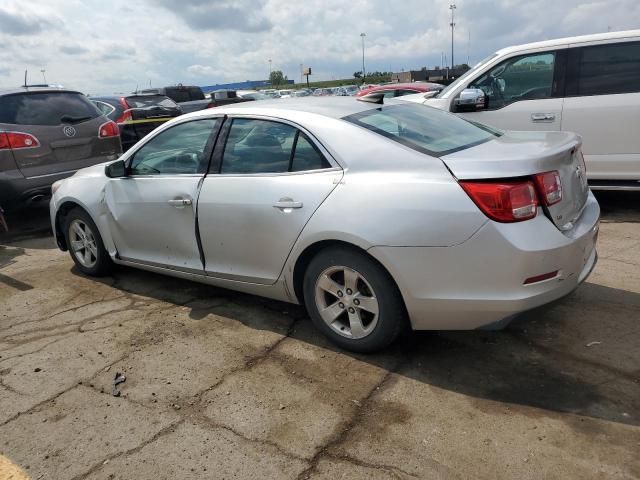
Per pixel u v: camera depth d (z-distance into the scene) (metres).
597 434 2.45
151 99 11.17
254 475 2.33
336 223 2.99
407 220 2.79
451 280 2.76
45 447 2.58
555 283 2.76
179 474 2.36
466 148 3.09
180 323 3.81
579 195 3.17
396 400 2.79
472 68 6.32
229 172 3.59
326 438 2.54
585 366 2.99
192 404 2.86
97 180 4.52
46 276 4.93
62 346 3.57
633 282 4.03
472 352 3.20
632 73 5.44
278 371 3.13
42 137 6.24
